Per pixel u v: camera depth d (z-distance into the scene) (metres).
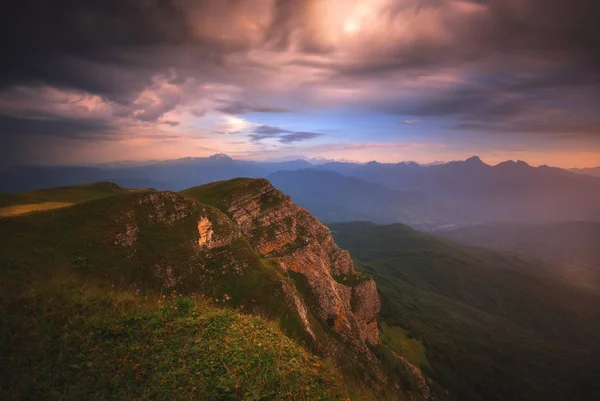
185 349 10.44
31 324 10.66
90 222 31.44
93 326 11.30
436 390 86.44
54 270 22.84
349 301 73.44
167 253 35.00
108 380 8.97
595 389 131.88
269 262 49.00
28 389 8.30
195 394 8.60
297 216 77.25
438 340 122.06
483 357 132.25
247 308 34.91
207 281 35.78
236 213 60.47
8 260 21.27
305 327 36.72
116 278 27.67
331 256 79.88
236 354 10.30
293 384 9.29
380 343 76.75
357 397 10.80
